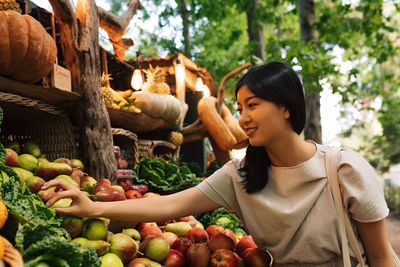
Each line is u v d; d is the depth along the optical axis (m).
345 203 1.43
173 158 3.97
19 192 1.36
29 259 1.01
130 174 3.08
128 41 3.58
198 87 5.69
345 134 23.59
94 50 2.53
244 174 1.70
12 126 2.60
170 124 4.03
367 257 1.51
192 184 3.38
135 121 3.34
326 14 7.93
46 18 2.58
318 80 6.41
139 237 1.98
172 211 1.69
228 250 1.92
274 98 1.40
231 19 12.58
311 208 1.50
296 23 12.57
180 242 2.06
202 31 11.55
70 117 2.62
